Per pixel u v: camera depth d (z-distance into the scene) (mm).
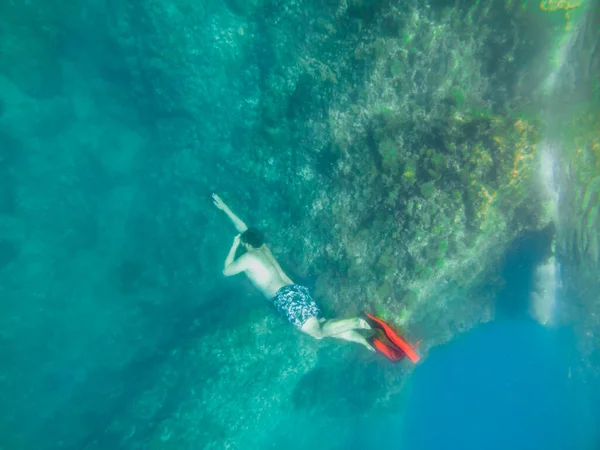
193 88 6156
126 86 6859
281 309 4703
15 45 6383
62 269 7102
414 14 4469
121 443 5410
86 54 6777
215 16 5664
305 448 6770
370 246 5016
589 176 4609
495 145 4258
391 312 4879
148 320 6957
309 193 5449
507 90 4598
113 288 7121
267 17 5480
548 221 4742
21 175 6988
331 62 4891
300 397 6480
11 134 6824
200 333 6195
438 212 4516
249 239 4941
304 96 5176
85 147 7316
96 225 7297
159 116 6891
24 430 6328
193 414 5547
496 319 5977
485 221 4469
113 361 6805
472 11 4320
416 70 4633
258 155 5957
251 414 6031
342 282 5227
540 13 3996
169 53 5953
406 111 4680
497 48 4438
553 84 4324
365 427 6922
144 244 7086
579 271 5191
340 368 6422
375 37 4594
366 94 4703
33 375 6738
